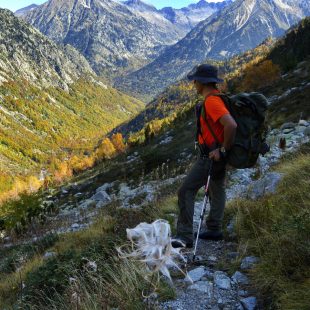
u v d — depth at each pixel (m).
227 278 3.66
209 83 4.19
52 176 108.31
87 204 23.91
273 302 3.06
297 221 3.72
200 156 4.48
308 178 5.71
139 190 17.36
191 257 4.38
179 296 3.44
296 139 14.29
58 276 5.16
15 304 5.20
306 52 69.50
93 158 113.69
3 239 14.86
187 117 82.94
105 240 5.66
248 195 6.61
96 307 3.04
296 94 34.84
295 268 3.35
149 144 71.81
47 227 14.30
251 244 4.31
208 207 7.65
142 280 3.43
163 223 1.45
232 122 3.90
